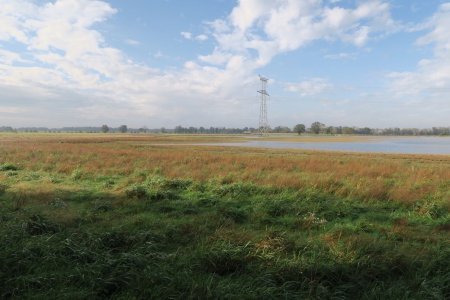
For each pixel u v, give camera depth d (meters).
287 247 6.43
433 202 10.32
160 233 7.13
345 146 66.12
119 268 5.18
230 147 48.50
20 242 6.13
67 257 5.65
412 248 6.73
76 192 11.88
